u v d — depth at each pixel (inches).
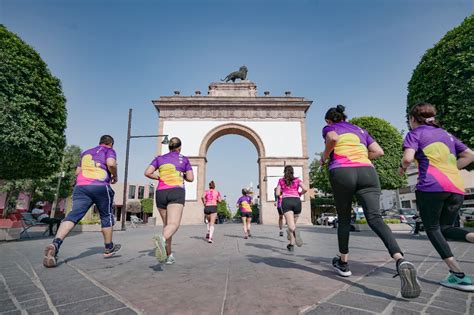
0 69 300.4
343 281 109.9
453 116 306.5
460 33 312.8
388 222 581.9
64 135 396.2
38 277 122.3
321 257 174.7
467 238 99.0
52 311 79.5
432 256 177.5
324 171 1369.3
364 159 112.7
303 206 933.2
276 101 1024.9
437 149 108.9
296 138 997.2
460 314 75.2
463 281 98.3
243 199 353.4
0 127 289.0
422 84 343.9
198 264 152.6
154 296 92.6
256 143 1012.5
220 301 86.7
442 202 105.2
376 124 684.1
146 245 256.2
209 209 298.2
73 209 159.3
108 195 172.9
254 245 253.8
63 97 395.2
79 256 185.3
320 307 80.7
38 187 1167.0
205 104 1012.5
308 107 1033.5
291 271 129.8
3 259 178.2
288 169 220.1
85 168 169.6
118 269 139.2
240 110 1023.6
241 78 1143.0
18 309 81.4
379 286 102.0
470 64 288.8
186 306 82.6
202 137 994.7
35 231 558.6
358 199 111.3
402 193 1605.6
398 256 91.7
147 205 1798.7
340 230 118.7
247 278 116.1
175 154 162.4
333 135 113.9
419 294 85.8
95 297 92.2
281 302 85.3
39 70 354.3
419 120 120.0
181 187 154.4
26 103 316.8
